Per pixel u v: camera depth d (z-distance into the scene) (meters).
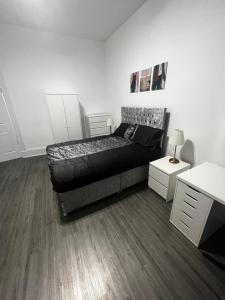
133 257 1.38
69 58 3.79
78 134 4.07
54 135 3.83
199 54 1.81
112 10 2.65
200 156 2.04
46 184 2.66
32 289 1.18
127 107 3.37
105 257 1.39
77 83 4.07
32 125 3.86
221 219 1.55
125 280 1.21
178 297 1.09
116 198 2.18
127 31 3.02
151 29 2.43
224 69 1.60
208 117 1.84
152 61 2.56
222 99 1.66
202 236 1.39
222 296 1.09
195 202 1.36
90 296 1.12
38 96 3.72
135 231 1.64
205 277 1.21
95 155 2.19
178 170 1.93
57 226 1.76
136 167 2.27
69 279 1.23
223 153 1.74
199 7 1.70
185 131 2.19
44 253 1.45
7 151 3.73
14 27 3.12
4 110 3.50
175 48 2.10
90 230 1.68
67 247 1.50
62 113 3.74
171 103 2.35
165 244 1.49
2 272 1.30
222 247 1.44
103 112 4.63
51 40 3.50
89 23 3.08
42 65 3.56
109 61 4.00
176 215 1.62
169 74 2.28
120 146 2.60
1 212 2.02
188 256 1.37
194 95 1.97
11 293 1.16
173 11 2.00
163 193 2.03
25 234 1.67
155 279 1.20
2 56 3.19
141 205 2.03
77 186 1.77
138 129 2.86
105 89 4.50
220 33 1.57
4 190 2.51
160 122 2.50
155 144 2.44
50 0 2.33
